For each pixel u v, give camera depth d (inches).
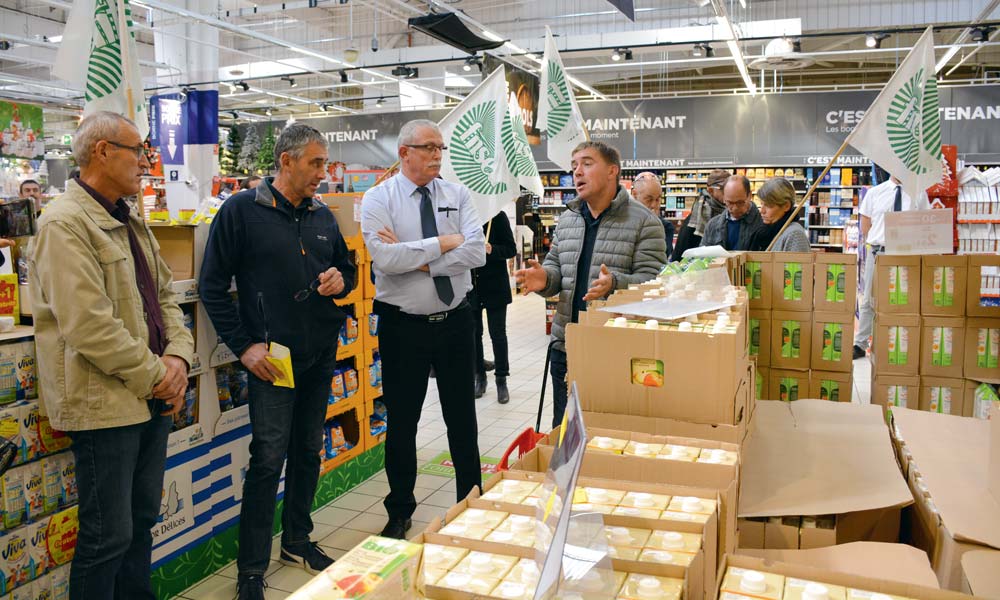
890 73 753.0
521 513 57.6
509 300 222.4
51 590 94.7
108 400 83.7
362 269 157.2
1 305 97.3
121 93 111.3
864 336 282.8
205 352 118.2
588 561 45.9
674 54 649.6
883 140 153.9
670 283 101.6
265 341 109.1
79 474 86.0
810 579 49.5
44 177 313.4
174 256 117.8
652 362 78.0
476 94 159.2
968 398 143.9
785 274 148.3
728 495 58.6
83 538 86.0
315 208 117.0
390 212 121.1
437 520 55.4
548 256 134.6
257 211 109.0
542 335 360.8
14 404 90.9
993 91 499.8
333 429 151.6
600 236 123.8
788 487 87.0
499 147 161.9
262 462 109.2
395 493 130.0
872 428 110.7
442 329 123.1
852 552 73.4
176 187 254.5
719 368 74.7
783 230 165.5
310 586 38.7
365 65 549.6
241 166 577.0
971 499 84.8
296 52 640.4
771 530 82.0
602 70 705.0
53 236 80.6
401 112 638.5
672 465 65.2
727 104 543.5
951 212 145.6
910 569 69.4
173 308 98.1
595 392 80.6
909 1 503.2
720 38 449.1
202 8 482.3
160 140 310.5
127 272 87.0
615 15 551.5
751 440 104.3
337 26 604.7
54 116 739.4
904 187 154.3
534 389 244.7
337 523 139.0
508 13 574.6
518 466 67.4
